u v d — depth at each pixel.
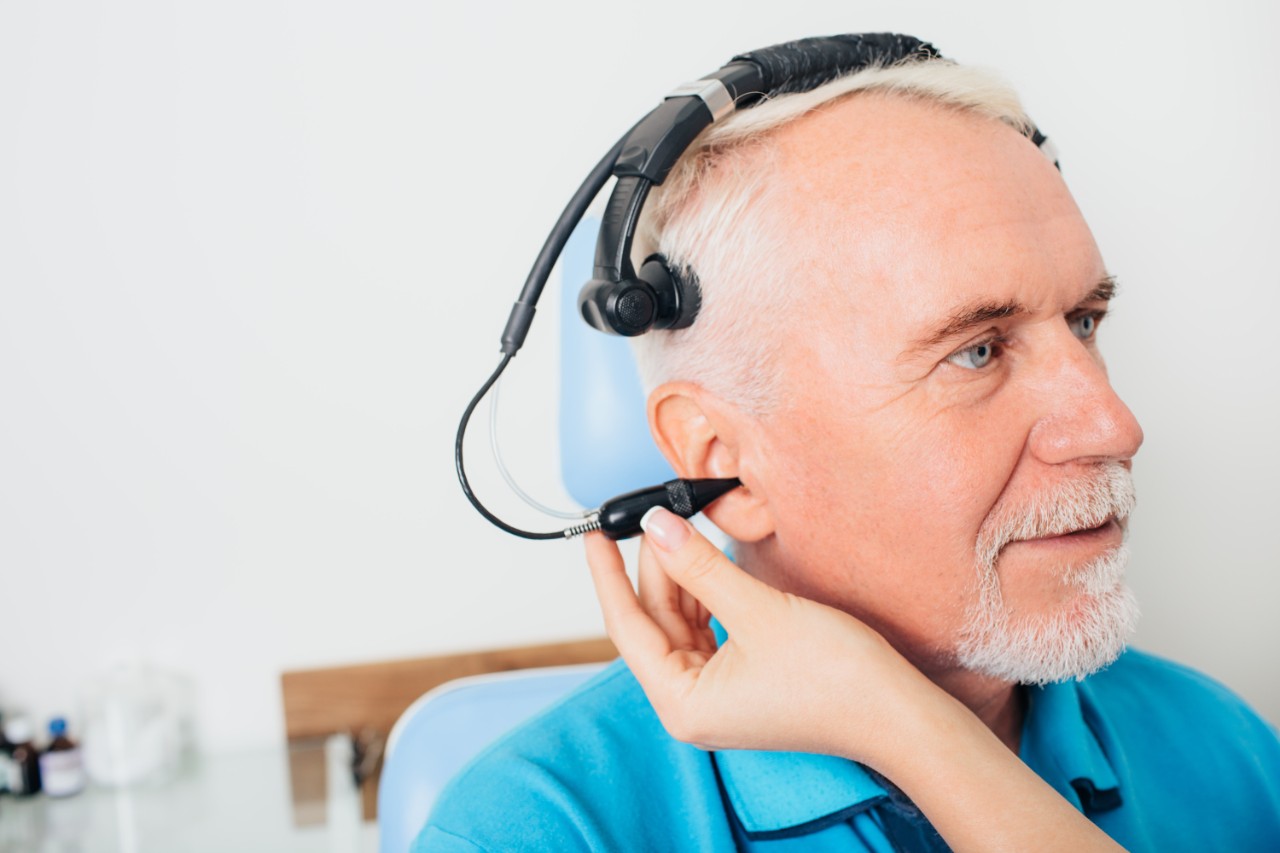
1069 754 0.86
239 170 1.79
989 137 0.75
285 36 1.77
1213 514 2.06
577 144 1.85
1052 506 0.74
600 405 1.13
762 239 0.76
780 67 0.79
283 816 1.68
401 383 1.86
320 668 1.89
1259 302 2.03
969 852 0.67
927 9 1.90
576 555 1.93
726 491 0.81
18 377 1.78
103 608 1.85
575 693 0.86
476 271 1.85
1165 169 1.98
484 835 0.73
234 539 1.86
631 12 1.83
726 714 0.73
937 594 0.76
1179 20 1.94
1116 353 2.01
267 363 1.83
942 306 0.71
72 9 1.72
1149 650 2.08
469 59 1.81
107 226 1.77
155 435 1.82
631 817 0.77
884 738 0.69
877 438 0.74
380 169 1.82
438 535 1.90
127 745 1.78
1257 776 0.95
